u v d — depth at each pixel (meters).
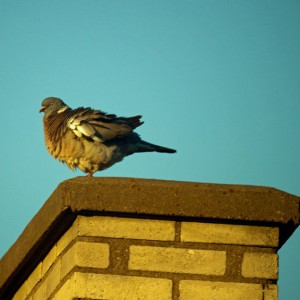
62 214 10.54
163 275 10.20
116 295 10.09
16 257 12.92
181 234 10.35
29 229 12.20
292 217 10.34
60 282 10.92
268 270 10.27
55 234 11.38
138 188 10.33
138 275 10.19
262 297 10.18
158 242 10.33
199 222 10.41
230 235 10.37
